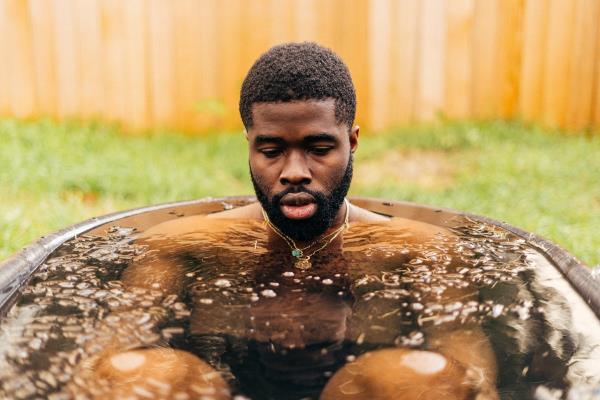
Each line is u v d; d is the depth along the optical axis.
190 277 1.45
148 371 1.03
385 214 2.14
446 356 1.09
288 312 1.26
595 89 6.57
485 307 1.29
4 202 4.32
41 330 1.17
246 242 1.74
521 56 6.67
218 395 0.97
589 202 4.79
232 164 5.99
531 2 6.57
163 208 2.27
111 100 6.68
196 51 6.74
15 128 6.09
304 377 1.02
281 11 6.73
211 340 1.14
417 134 6.45
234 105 6.86
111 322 1.21
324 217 1.63
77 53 6.58
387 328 1.19
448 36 6.68
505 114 6.80
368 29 6.68
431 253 1.64
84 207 4.36
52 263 1.54
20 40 6.50
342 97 1.60
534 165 5.54
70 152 5.70
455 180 5.53
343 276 1.46
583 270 1.42
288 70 1.52
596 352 1.10
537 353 1.10
